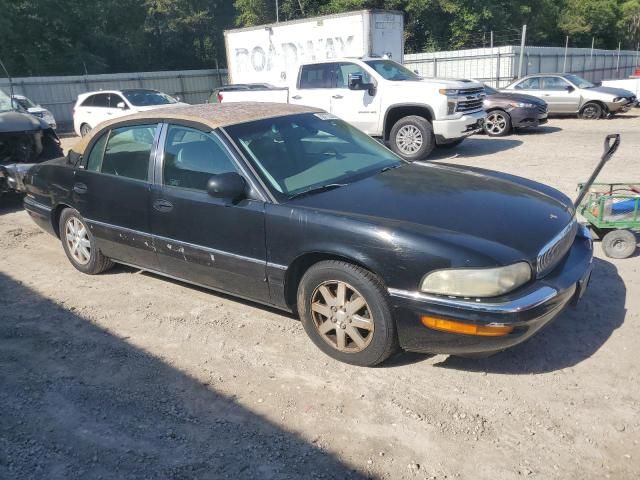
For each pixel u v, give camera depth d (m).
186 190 4.14
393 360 3.63
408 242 3.15
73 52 32.12
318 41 15.34
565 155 10.64
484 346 3.10
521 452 2.79
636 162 9.55
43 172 5.50
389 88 10.65
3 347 4.05
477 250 3.06
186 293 4.84
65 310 4.62
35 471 2.80
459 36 35.44
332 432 2.99
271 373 3.56
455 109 10.39
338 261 3.46
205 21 36.62
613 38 49.84
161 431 3.07
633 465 2.68
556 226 3.51
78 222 5.25
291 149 4.17
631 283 4.63
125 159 4.64
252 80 17.55
